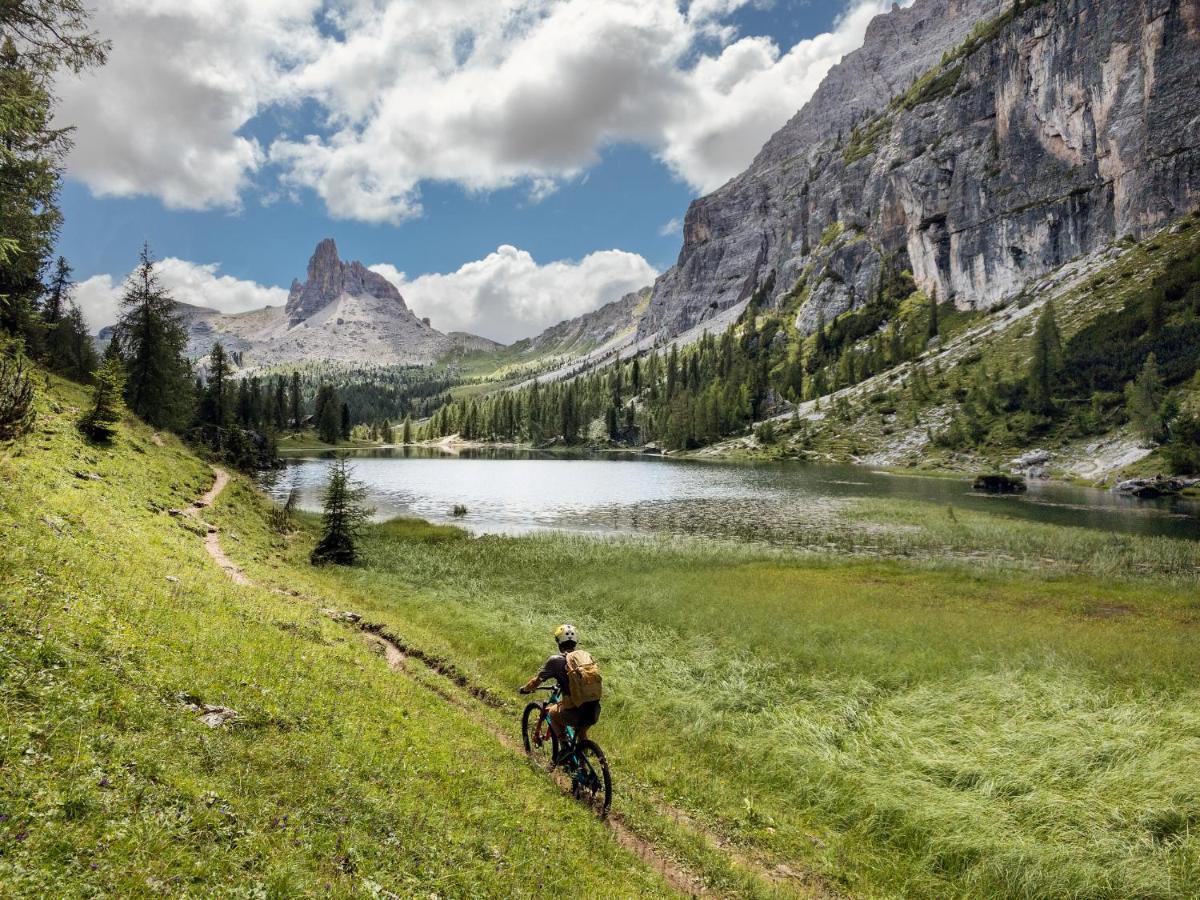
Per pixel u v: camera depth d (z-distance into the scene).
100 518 14.63
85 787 4.78
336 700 9.05
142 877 4.18
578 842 7.84
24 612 7.14
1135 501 68.62
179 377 60.19
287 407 191.00
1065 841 8.95
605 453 187.00
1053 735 11.64
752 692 15.05
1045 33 197.50
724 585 27.02
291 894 4.65
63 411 27.39
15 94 16.59
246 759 6.39
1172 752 10.65
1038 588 27.89
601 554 35.34
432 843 6.25
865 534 46.34
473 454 176.12
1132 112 167.75
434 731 9.57
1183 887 7.83
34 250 25.28
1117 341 117.62
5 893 3.57
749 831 10.02
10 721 5.20
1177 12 159.38
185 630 9.39
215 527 24.09
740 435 180.38
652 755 12.42
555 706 9.93
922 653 17.20
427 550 34.62
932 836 9.42
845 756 11.73
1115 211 170.88
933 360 167.12
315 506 54.53
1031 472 97.88
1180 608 24.25
